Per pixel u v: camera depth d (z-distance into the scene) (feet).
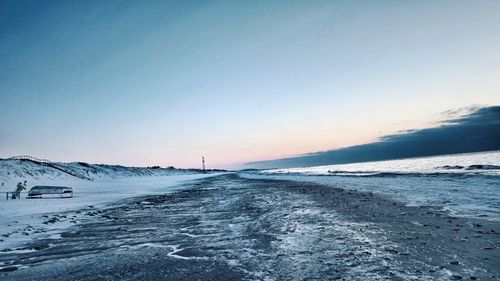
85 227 41.70
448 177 93.20
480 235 26.63
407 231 29.78
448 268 19.02
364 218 38.19
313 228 33.78
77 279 20.71
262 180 173.88
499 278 17.08
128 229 39.24
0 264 25.00
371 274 18.69
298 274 19.48
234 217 45.03
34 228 41.16
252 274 20.03
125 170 369.30
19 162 191.11
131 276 20.88
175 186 162.91
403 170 172.55
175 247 28.81
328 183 111.24
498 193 53.01
